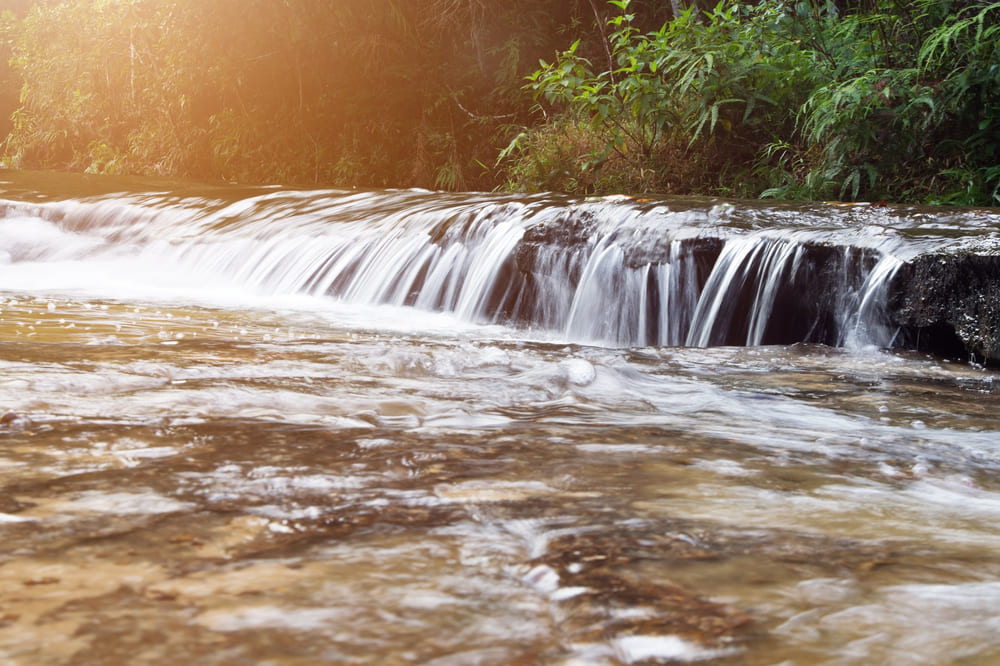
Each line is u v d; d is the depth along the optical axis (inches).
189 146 561.0
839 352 144.5
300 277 243.1
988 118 266.2
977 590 35.6
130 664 27.1
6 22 666.8
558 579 35.8
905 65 295.6
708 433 72.9
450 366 106.5
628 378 106.7
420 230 233.1
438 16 504.1
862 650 29.5
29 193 368.2
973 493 56.7
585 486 52.4
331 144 531.2
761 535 43.2
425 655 28.4
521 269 205.8
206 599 32.5
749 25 319.0
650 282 185.8
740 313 173.5
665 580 35.9
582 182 354.9
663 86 330.0
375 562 37.2
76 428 63.2
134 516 42.9
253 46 533.3
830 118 271.7
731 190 319.0
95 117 622.2
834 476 58.6
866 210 194.2
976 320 142.9
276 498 47.0
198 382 86.0
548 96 353.4
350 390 85.7
